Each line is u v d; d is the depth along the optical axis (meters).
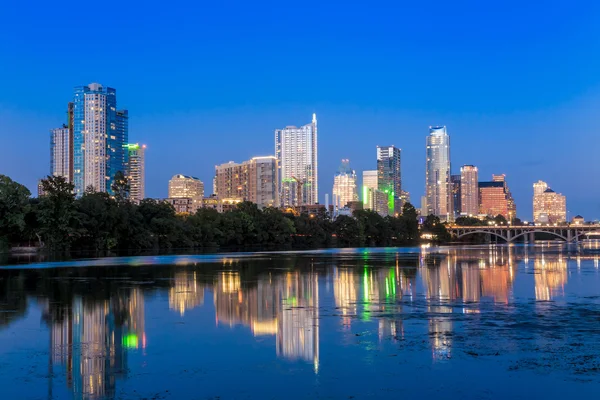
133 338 25.39
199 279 57.72
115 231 172.50
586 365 20.19
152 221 191.50
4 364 20.72
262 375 19.25
